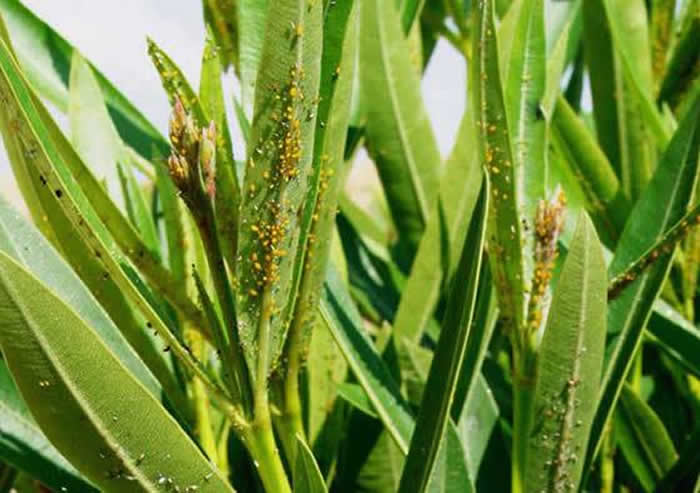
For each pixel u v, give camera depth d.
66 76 0.74
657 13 0.84
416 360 0.72
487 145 0.58
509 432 0.73
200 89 0.55
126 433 0.49
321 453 0.69
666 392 0.82
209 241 0.51
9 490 0.68
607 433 0.73
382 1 0.81
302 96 0.51
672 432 0.81
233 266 0.54
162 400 0.57
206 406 0.62
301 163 0.52
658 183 0.65
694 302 0.80
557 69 0.68
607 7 0.77
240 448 0.74
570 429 0.56
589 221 0.53
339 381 0.70
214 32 0.64
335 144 0.55
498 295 0.59
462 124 0.77
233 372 0.53
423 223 0.86
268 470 0.53
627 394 0.71
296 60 0.50
